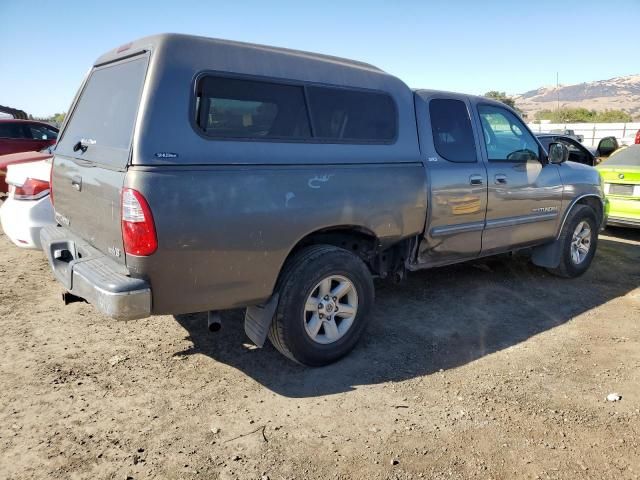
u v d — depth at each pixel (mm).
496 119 5219
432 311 5094
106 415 3209
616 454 2926
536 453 2922
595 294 5715
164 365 3877
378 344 4312
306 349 3713
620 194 8125
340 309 3873
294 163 3459
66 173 3861
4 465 2717
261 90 3391
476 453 2912
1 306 4934
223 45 3293
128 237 2902
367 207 3865
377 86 4113
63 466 2730
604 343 4426
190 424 3143
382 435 3066
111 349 4117
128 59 3414
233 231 3172
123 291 2895
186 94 3047
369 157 3924
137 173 2842
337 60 3975
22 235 5273
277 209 3346
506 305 5305
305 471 2742
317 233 3820
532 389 3625
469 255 4992
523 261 6980
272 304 3559
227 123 3215
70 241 3832
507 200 5145
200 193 3018
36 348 4086
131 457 2824
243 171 3197
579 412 3344
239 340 4328
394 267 4652
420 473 2742
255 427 3129
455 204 4621
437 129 4586
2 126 11406
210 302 3246
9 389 3469
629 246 8164
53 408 3264
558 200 5750
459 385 3668
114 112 3336
